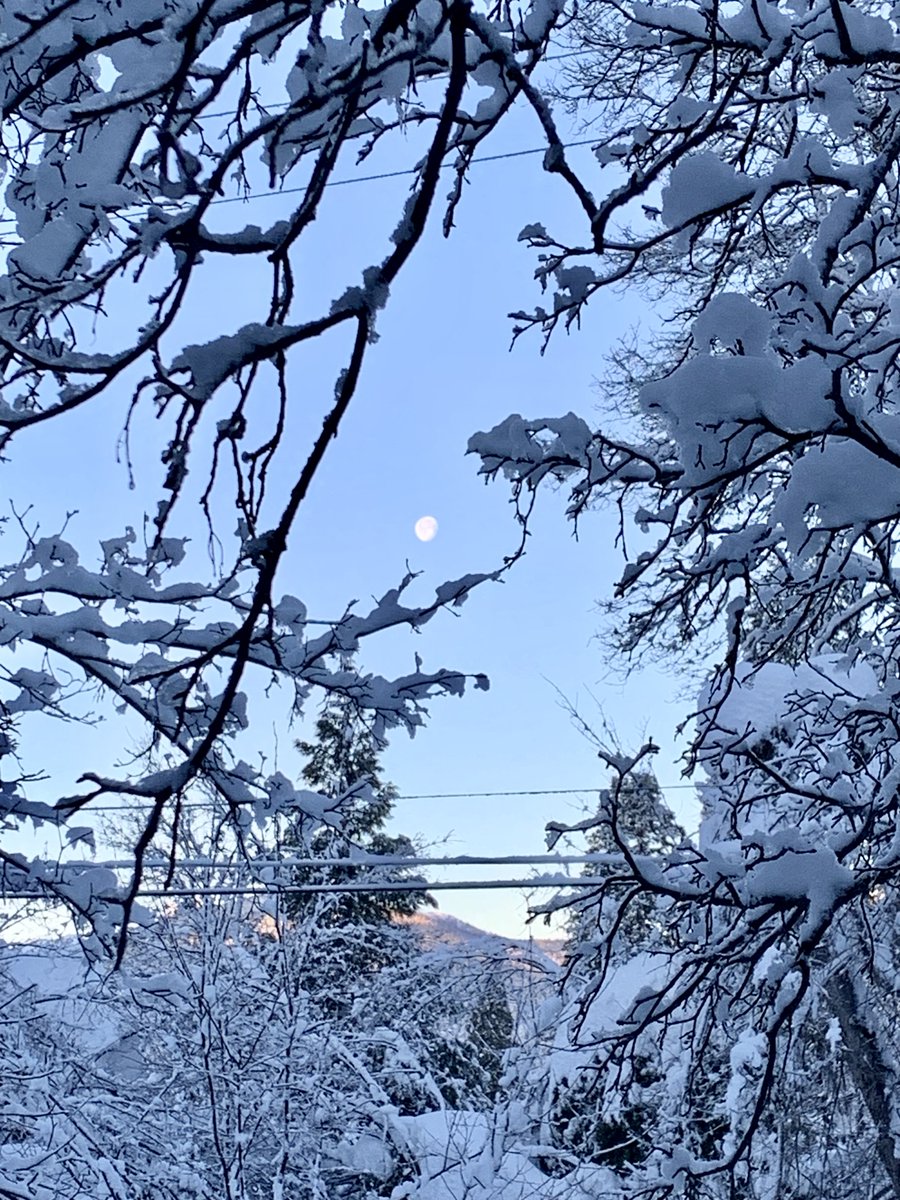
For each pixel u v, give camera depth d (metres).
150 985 8.90
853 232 4.51
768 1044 5.80
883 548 5.25
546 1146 10.98
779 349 4.59
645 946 7.87
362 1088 11.29
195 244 2.50
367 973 14.40
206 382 2.37
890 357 4.70
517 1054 11.42
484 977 12.48
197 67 3.08
